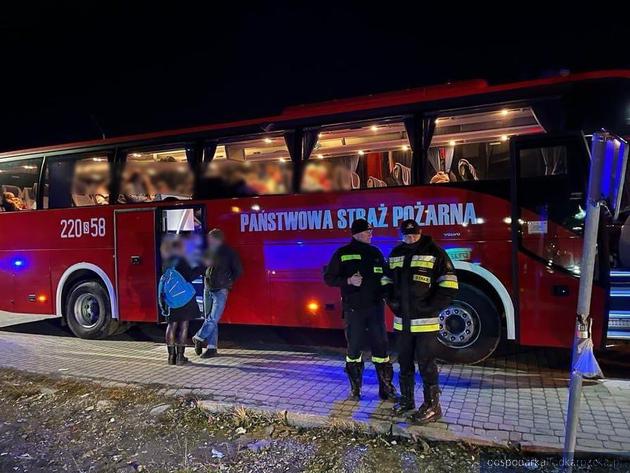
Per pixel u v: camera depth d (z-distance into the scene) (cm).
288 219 706
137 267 808
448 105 621
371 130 679
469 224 600
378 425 432
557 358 647
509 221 582
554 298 558
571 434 335
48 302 897
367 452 403
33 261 909
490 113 608
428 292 441
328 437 432
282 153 749
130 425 482
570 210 554
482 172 620
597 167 313
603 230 537
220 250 692
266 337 835
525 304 571
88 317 872
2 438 469
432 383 439
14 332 965
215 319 698
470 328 611
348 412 466
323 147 711
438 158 635
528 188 571
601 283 537
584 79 560
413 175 633
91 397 556
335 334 849
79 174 873
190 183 778
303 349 741
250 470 387
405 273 448
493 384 543
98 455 426
